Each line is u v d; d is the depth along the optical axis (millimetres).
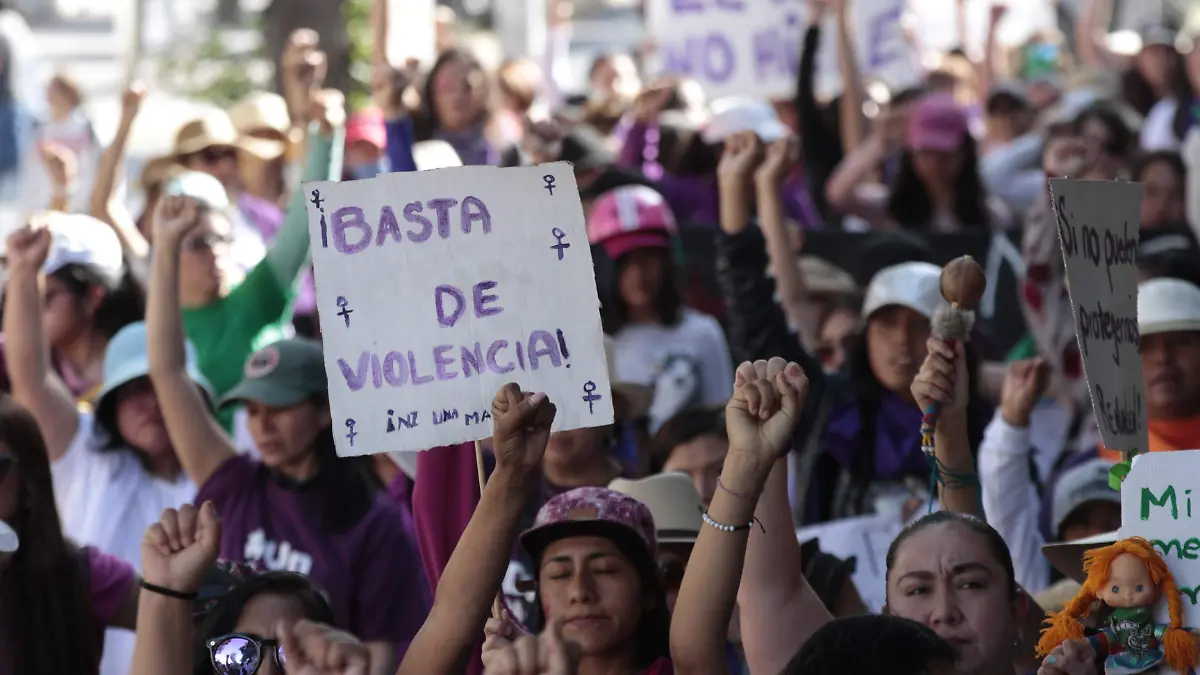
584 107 29250
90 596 13055
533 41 52344
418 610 14539
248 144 23062
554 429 10586
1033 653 12242
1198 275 17719
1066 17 45219
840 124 26000
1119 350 11281
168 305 14898
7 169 37312
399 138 18703
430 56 25609
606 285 17953
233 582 12562
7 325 15758
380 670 14203
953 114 22797
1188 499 10133
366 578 14414
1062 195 11070
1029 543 13875
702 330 18188
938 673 8656
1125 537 10242
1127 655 10031
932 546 10742
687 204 23141
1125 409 11242
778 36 25703
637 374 17719
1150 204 22125
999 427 13961
